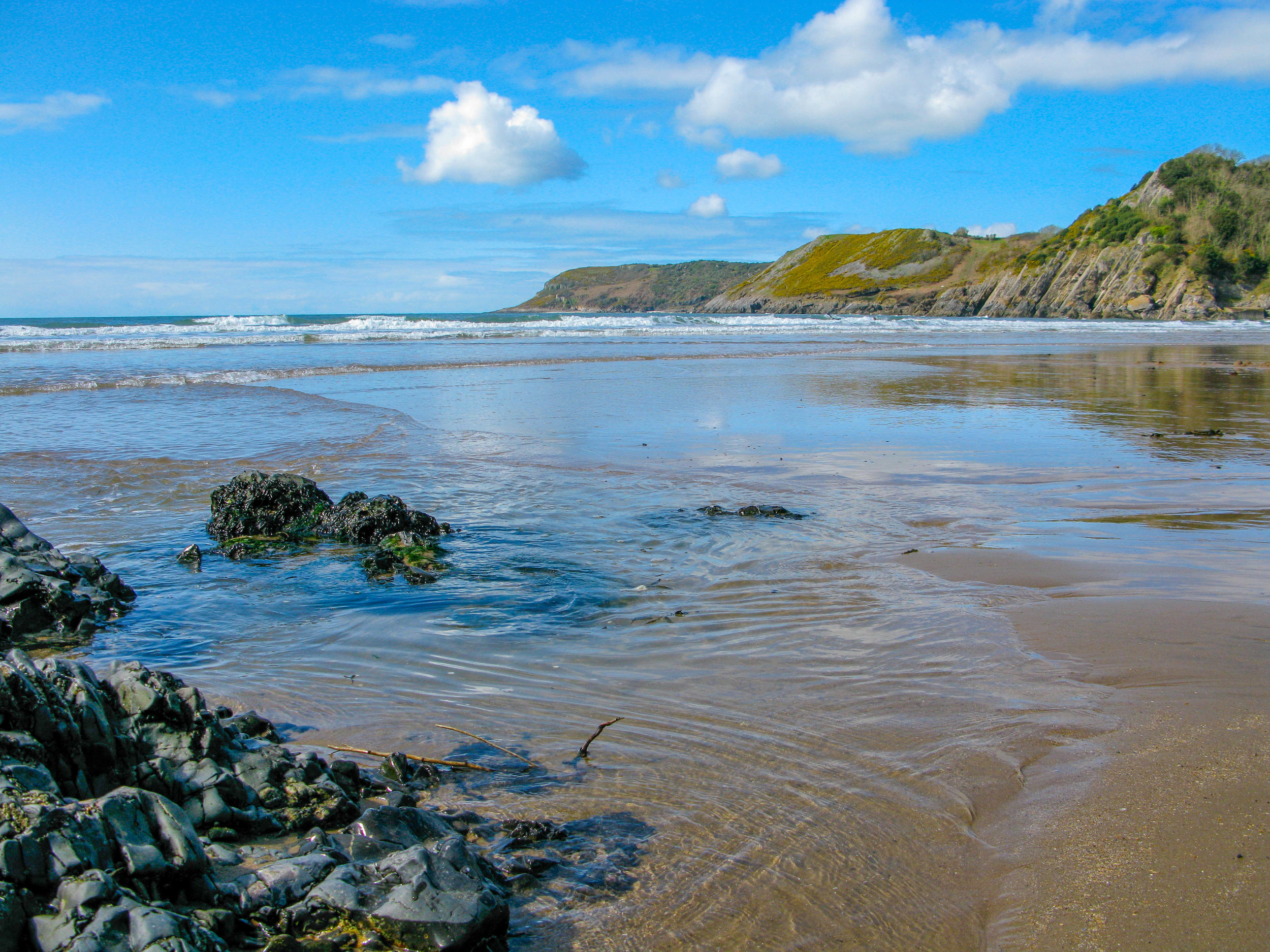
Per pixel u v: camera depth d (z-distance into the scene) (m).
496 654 5.34
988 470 10.98
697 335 46.06
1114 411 16.44
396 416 15.58
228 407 16.61
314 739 4.27
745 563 7.18
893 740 4.14
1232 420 15.22
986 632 5.52
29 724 3.23
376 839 3.14
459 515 8.80
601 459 11.70
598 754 4.07
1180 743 3.91
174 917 2.47
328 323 53.41
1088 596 6.17
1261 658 4.91
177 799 3.34
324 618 6.02
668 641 5.52
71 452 11.94
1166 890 2.89
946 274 145.12
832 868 3.16
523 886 3.04
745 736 4.22
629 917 2.90
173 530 8.47
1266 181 113.50
